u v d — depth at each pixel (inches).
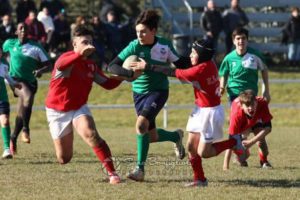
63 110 1149.1
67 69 1138.7
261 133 1331.2
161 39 1216.8
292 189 1112.8
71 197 1038.4
